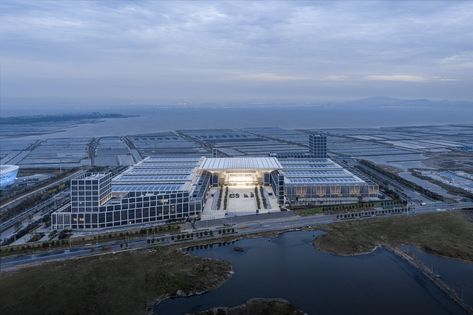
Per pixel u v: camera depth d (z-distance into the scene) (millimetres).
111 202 182750
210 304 116188
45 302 113062
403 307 113938
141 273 132375
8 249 149500
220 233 172000
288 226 182125
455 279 130625
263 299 117688
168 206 190625
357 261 146000
